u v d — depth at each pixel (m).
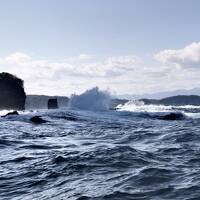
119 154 12.93
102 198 8.01
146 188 8.55
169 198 7.72
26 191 9.36
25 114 39.16
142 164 11.45
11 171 11.73
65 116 37.03
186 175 9.66
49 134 23.11
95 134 22.81
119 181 9.39
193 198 7.62
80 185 9.38
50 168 11.66
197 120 35.81
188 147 15.02
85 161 12.13
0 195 9.14
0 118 34.72
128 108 74.69
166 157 12.76
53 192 9.01
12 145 18.09
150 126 28.03
